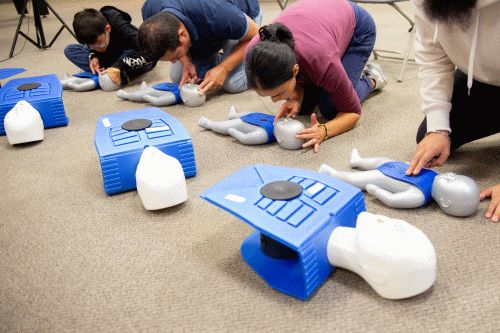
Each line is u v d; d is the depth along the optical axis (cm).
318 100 165
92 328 79
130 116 138
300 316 78
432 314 76
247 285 86
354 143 141
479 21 89
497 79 102
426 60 109
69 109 191
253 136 141
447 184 98
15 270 96
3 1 516
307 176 94
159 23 153
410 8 352
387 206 106
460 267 86
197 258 95
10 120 152
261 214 81
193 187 122
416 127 148
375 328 74
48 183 130
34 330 80
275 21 137
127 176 120
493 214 98
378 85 178
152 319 80
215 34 180
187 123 167
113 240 103
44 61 272
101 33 209
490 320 74
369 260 75
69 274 93
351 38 158
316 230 78
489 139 136
